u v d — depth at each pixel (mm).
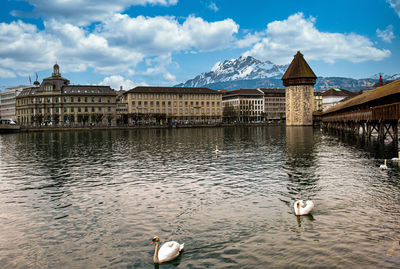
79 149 55219
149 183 26672
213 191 23500
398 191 22281
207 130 133000
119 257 13727
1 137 98562
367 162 35094
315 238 14836
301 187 24078
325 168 31953
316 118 164625
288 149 50438
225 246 14383
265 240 14797
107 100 169750
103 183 26984
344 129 97250
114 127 147875
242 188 24172
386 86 66250
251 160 38625
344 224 16344
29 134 115438
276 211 18625
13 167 36250
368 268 12273
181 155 44812
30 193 24016
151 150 51938
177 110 188375
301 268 12445
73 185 26422
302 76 168500
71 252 14219
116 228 16703
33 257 13844
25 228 16938
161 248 13594
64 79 173250
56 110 164250
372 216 17359
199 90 195625
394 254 13195
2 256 13953
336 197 21094
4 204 21281
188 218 17875
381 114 54156
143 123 172875
